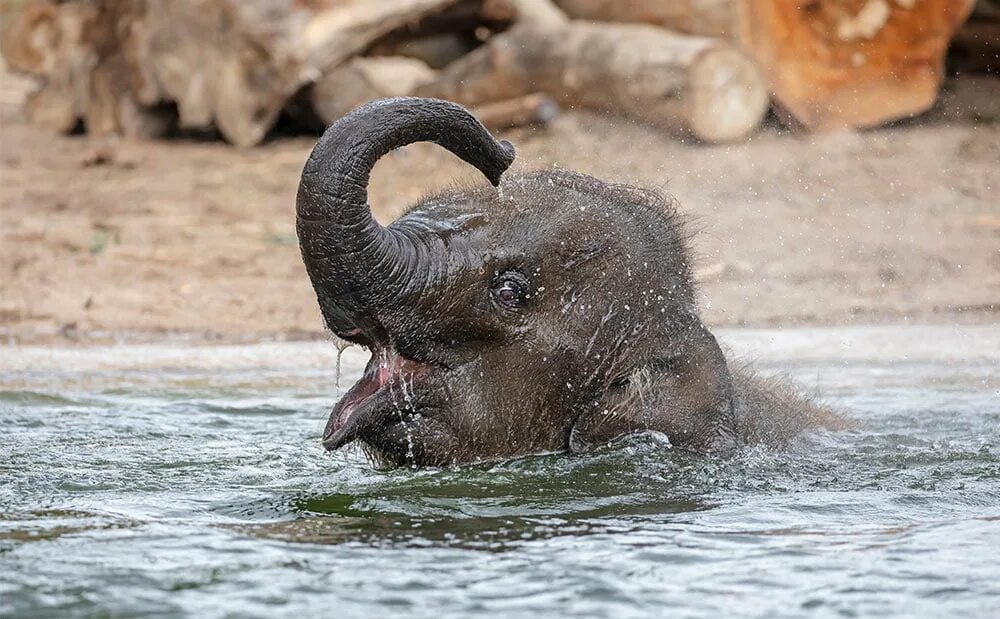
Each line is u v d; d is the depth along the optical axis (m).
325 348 16.84
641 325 9.56
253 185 25.67
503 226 9.29
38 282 19.92
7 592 6.79
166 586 6.92
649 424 9.57
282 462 9.91
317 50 26.09
